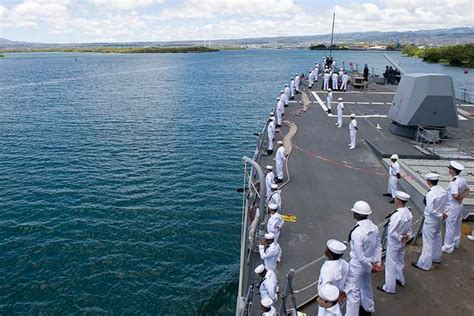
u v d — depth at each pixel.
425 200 10.67
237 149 37.75
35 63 192.75
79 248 20.25
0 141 39.66
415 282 10.47
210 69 142.88
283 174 19.09
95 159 34.31
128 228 22.27
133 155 35.53
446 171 17.78
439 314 9.27
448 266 11.18
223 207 24.98
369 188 17.52
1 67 159.88
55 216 23.61
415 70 107.38
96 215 23.78
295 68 143.50
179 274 18.27
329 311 7.33
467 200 14.53
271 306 8.46
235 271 18.47
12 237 21.27
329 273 7.78
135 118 51.75
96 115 53.81
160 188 27.94
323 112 33.22
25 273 18.22
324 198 16.39
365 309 9.09
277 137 25.72
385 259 10.58
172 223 22.83
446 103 21.94
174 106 61.31
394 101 24.53
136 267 18.72
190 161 34.00
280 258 11.85
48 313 15.78
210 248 20.34
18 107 59.84
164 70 140.50
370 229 8.62
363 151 22.61
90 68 153.00
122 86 89.94
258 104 62.91
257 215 12.04
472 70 104.75
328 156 21.80
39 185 28.28
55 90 82.00
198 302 16.44
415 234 12.74
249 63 180.62
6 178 29.56
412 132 23.83
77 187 27.98
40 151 36.47
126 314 15.77
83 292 16.98
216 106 61.12
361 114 32.16
